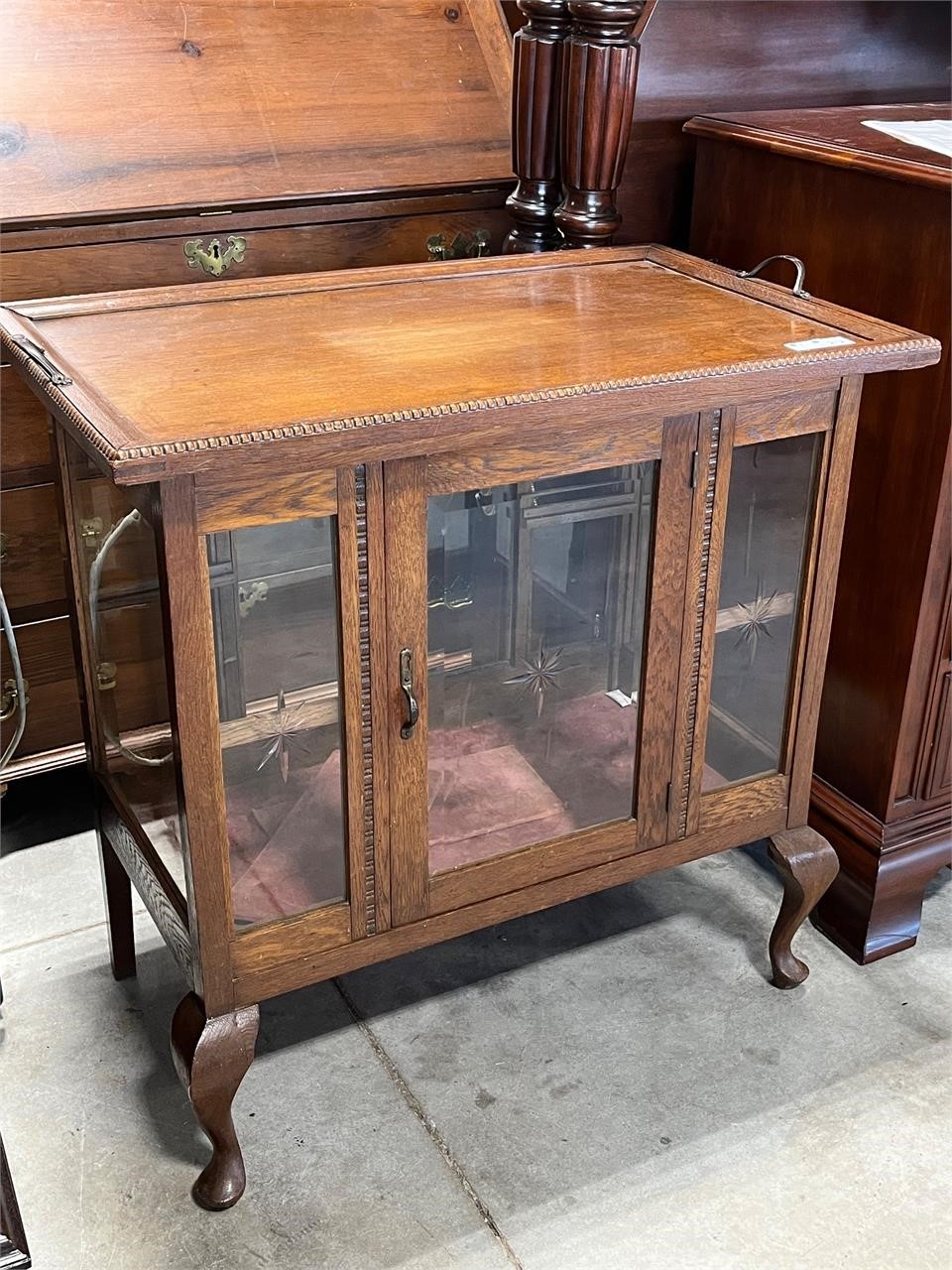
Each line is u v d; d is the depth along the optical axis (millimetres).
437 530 1180
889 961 1672
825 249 1569
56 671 1753
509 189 1771
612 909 1752
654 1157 1383
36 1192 1334
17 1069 1484
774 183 1626
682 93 1778
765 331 1327
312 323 1334
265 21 1709
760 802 1495
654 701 1358
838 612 1637
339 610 1158
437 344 1271
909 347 1285
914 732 1580
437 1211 1319
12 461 1617
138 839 1362
